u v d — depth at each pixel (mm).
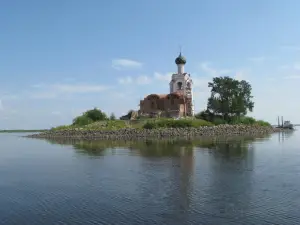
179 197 27172
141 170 40656
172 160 49188
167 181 33562
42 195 28781
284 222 21141
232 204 25016
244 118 143375
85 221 21797
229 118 136500
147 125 117438
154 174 37688
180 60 144250
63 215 23078
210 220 21609
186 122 119625
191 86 143000
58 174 39375
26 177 37781
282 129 175000
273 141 87188
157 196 27609
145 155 56250
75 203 26000
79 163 48312
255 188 30062
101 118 140500
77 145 82188
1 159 56656
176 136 110250
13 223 21641
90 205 25359
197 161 47781
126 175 37531
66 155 59906
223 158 50906
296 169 40344
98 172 40094
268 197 26906
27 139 123938
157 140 93375
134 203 25641
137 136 110000
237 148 67125
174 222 21344
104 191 29812
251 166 42781
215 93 135125
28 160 54438
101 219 22125
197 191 29094
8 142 106688
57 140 106875
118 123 126312
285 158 50688
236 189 29688
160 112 132250
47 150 71500
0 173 41031
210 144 77000
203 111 138000
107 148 71125
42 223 21578
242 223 21047
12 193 29719
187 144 77500
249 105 141000
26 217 22781
